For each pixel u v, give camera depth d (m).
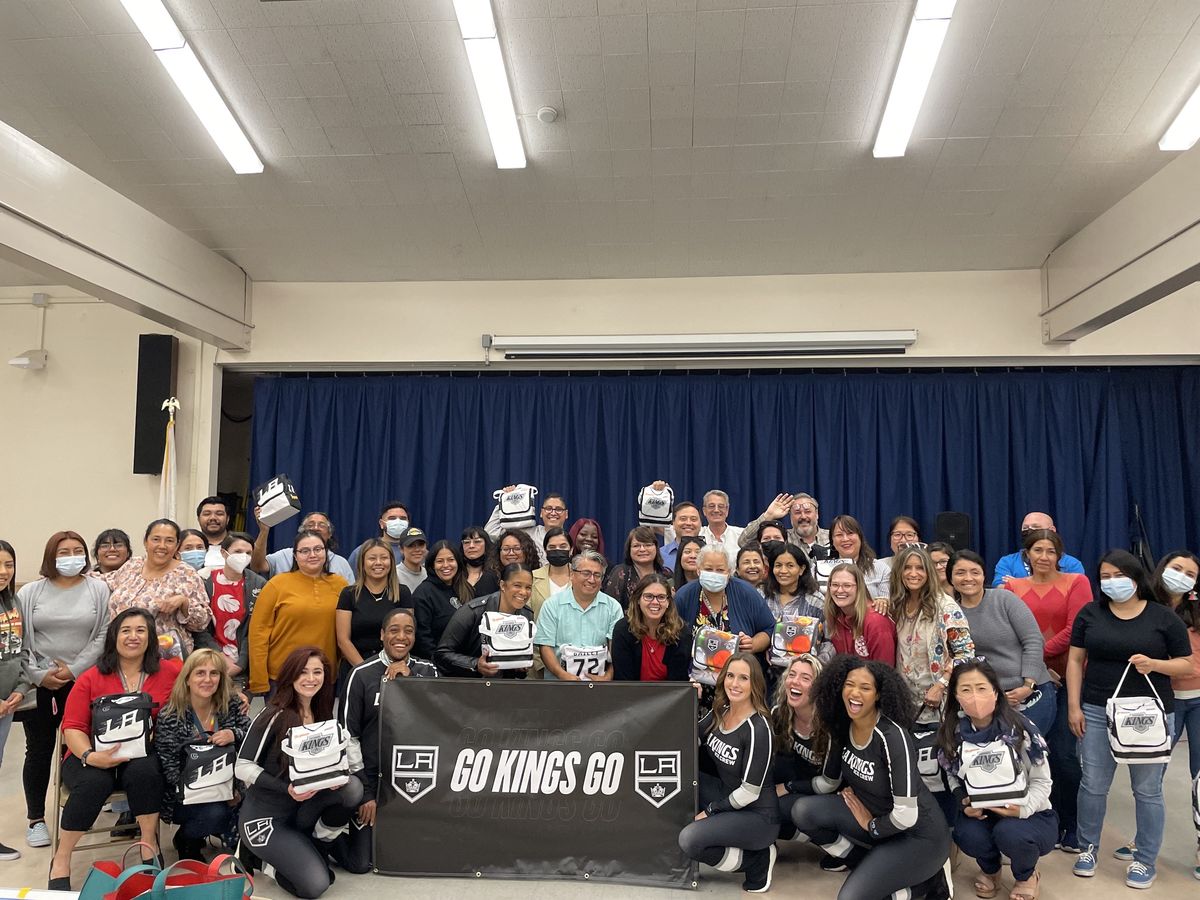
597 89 5.30
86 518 7.80
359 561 4.46
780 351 7.47
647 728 3.75
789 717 3.89
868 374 7.85
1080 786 3.86
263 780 3.51
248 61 5.12
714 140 5.73
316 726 3.48
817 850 4.05
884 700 3.46
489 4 4.59
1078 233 6.64
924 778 3.73
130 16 4.80
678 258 7.21
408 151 5.91
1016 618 4.01
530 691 3.80
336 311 7.73
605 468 7.96
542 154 5.92
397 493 7.97
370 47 5.01
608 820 3.69
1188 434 7.54
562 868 3.67
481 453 8.05
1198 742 3.95
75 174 5.36
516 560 4.95
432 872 3.68
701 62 5.07
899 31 4.80
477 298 7.69
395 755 3.76
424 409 8.05
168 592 4.38
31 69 5.21
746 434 7.86
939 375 7.78
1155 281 5.63
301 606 4.45
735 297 7.52
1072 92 5.23
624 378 8.02
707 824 3.54
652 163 5.98
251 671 4.43
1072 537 7.44
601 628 4.26
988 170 5.96
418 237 6.95
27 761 4.06
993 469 7.63
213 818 3.67
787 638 4.09
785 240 6.90
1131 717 3.62
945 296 7.39
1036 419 7.64
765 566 4.50
